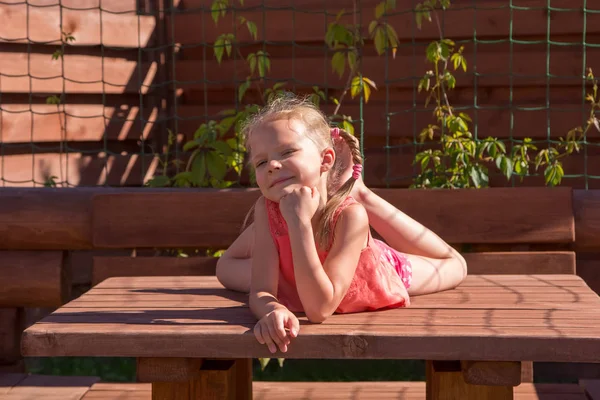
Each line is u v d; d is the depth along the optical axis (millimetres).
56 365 4820
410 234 2676
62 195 3578
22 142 5176
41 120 5277
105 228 3473
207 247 3469
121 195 3475
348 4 5484
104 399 3211
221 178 4250
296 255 2062
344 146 2562
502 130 5188
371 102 5457
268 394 3291
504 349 1932
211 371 2236
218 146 4258
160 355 2010
